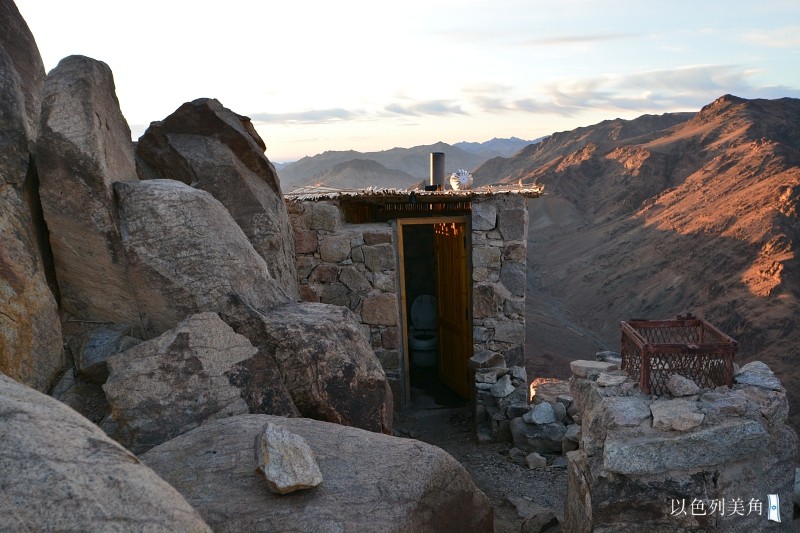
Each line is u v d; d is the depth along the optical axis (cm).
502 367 948
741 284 4256
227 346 488
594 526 470
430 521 364
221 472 357
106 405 484
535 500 729
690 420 454
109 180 542
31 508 212
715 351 492
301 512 328
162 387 455
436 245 1150
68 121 522
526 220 959
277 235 796
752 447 454
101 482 231
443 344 1166
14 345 448
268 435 354
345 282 962
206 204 562
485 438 910
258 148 827
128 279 539
